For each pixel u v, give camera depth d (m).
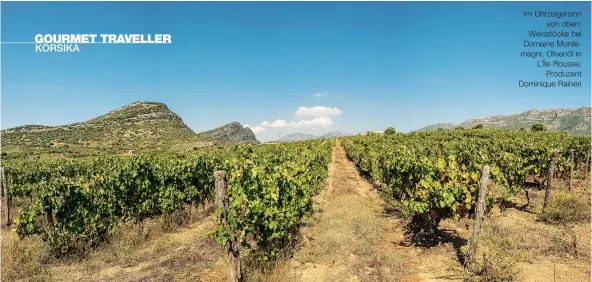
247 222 6.29
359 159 24.53
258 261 6.65
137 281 6.05
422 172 9.42
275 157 14.47
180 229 9.47
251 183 7.14
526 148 14.16
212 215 11.18
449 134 45.25
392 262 6.65
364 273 6.31
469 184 7.73
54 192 7.37
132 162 11.41
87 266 6.72
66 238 7.21
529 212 10.23
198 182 11.32
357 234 8.41
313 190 13.30
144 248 7.78
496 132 43.56
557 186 14.23
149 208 9.70
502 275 5.61
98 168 16.42
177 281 6.08
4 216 11.48
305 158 15.21
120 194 9.00
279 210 7.28
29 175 14.45
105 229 8.05
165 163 12.20
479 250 7.04
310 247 7.61
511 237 7.59
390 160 13.23
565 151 15.32
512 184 11.03
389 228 9.29
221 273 6.39
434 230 8.03
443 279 6.01
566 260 6.52
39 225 8.20
